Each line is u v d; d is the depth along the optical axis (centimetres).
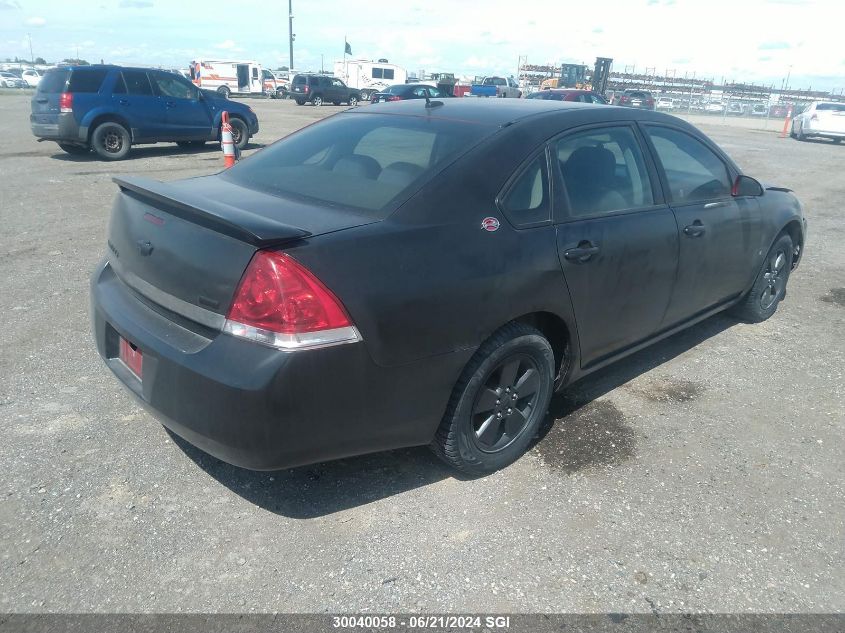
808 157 1708
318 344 226
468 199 273
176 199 250
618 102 3384
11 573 236
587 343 330
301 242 231
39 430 322
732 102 3741
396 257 245
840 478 313
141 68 1294
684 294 389
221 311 233
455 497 288
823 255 731
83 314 470
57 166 1168
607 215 327
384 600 231
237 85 4966
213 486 288
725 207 411
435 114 333
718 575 249
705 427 354
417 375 253
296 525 266
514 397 301
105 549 249
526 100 373
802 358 449
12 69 6400
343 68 5253
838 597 241
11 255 611
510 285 275
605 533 269
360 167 295
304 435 233
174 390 238
